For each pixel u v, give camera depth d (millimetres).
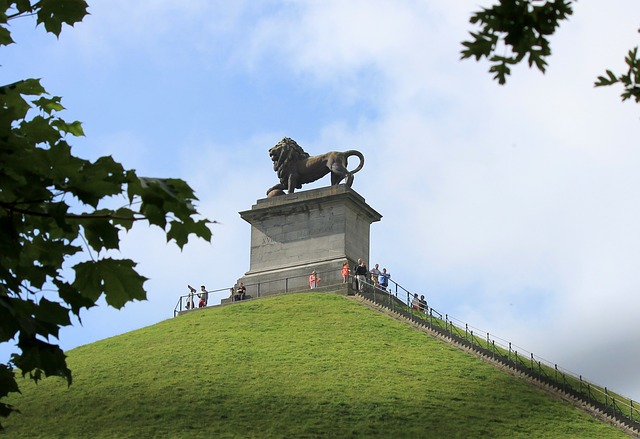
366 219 69125
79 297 10844
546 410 45656
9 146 9875
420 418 43219
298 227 67562
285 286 66062
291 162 69562
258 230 68750
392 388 46906
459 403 45625
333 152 68750
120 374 49125
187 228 10312
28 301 10711
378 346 53250
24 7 11836
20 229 10633
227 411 43406
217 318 59375
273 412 43312
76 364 51844
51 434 40906
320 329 56188
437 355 52438
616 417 46188
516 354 54906
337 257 65812
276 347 52938
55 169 9945
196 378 47875
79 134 12391
